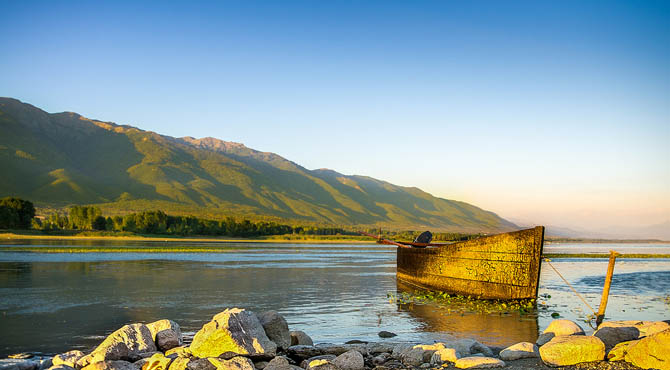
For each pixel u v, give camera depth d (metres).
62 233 170.25
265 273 50.38
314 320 24.45
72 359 15.17
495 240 30.39
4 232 157.62
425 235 43.22
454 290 33.47
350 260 77.69
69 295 31.81
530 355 14.95
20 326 22.14
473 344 17.06
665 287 38.69
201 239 186.88
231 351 14.43
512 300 29.16
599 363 13.00
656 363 12.12
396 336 20.64
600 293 34.81
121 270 49.97
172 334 16.97
